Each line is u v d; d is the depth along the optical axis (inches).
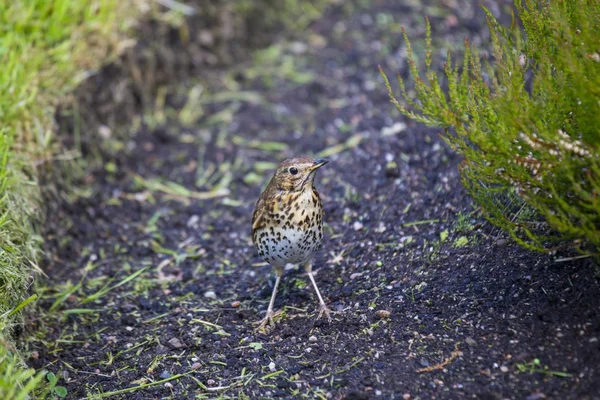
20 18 516.1
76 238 482.3
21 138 468.4
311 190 366.0
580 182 307.0
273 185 368.8
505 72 317.7
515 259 365.7
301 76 641.6
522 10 336.2
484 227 393.4
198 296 425.7
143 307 418.6
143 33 592.1
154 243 480.1
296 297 402.0
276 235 369.4
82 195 511.5
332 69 642.8
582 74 292.0
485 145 307.6
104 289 439.5
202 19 645.3
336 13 721.0
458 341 337.4
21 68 489.4
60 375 368.5
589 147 295.0
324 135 563.2
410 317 359.6
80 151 529.3
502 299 350.3
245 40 682.2
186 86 628.4
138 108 590.9
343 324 367.2
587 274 341.1
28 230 425.1
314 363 347.3
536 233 367.6
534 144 298.4
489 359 323.9
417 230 422.0
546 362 314.8
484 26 624.4
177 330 394.0
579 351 314.5
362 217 455.5
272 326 380.8
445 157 473.1
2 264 375.2
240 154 561.0
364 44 665.0
